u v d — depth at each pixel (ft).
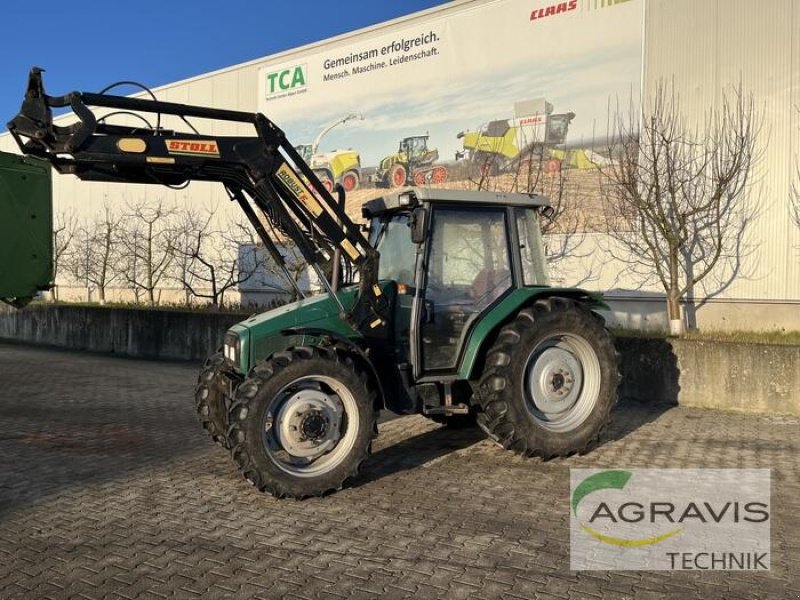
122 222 72.23
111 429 24.80
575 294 21.43
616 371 21.09
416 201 19.51
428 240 19.47
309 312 18.66
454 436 23.25
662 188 36.78
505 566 13.10
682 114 37.88
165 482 18.45
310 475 17.08
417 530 14.92
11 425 25.53
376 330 18.92
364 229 22.09
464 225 20.18
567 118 41.75
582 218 41.29
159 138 17.28
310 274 36.70
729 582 12.42
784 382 26.35
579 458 20.44
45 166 21.27
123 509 16.37
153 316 46.42
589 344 20.75
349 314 18.57
